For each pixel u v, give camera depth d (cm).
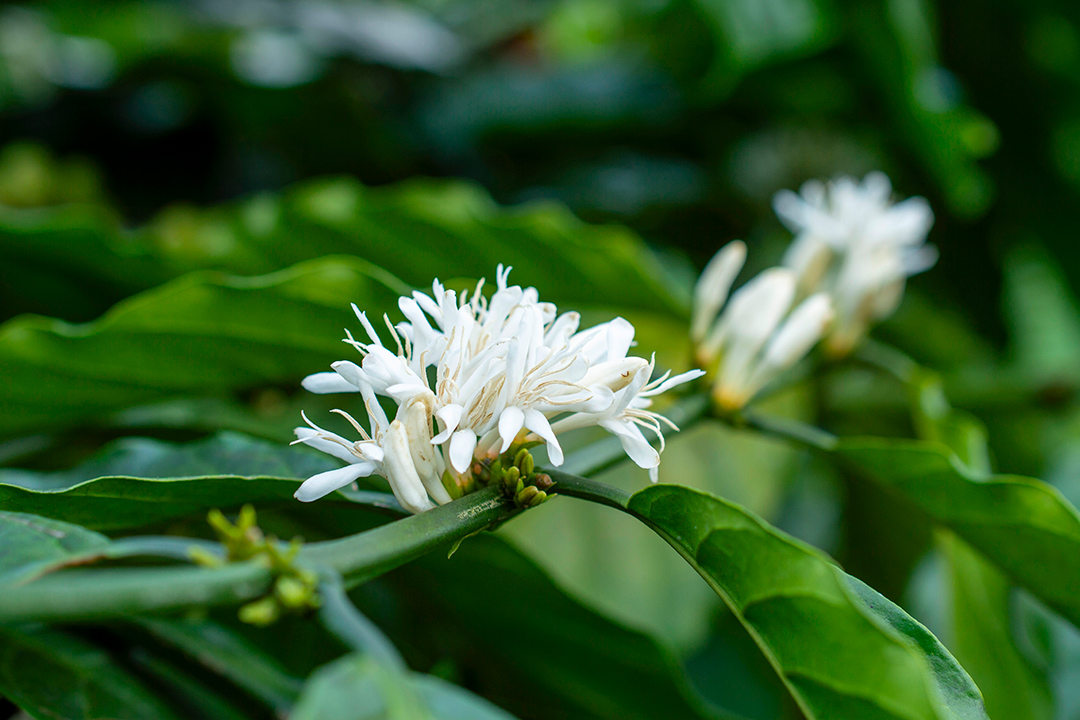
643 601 51
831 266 50
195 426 45
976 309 78
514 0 102
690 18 76
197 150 91
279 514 42
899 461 42
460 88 87
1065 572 41
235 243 54
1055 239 78
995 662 45
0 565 32
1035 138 76
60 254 54
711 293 45
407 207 50
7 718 35
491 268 53
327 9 89
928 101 63
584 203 81
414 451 34
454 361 34
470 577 41
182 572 31
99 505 35
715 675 59
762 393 50
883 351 51
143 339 44
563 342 35
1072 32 70
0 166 76
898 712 32
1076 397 63
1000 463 71
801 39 66
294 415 51
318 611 31
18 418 45
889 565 61
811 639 33
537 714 45
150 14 82
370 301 43
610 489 35
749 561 33
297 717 29
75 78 96
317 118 85
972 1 71
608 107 84
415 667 44
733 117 83
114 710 34
